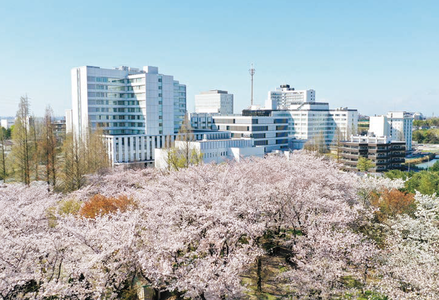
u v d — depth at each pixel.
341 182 45.66
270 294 31.86
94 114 136.88
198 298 26.73
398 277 27.81
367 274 32.28
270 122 162.88
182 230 30.55
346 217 34.44
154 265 25.89
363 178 59.38
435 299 23.55
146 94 135.50
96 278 27.67
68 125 171.75
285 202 39.31
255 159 73.44
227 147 113.25
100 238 28.16
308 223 35.00
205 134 134.62
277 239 39.28
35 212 33.47
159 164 92.12
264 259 38.53
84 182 66.00
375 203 45.47
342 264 28.27
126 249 26.25
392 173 73.75
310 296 28.67
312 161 63.88
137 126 140.00
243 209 34.47
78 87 138.38
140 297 30.58
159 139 138.62
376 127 199.75
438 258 28.52
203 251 30.59
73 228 27.38
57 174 74.00
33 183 72.62
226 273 25.22
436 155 197.88
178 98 167.50
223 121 165.88
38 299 24.17
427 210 37.19
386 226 39.22
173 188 44.72
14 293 25.67
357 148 130.12
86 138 91.75
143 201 41.69
